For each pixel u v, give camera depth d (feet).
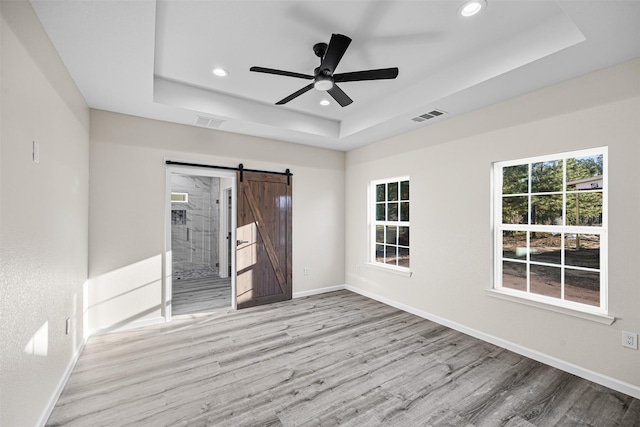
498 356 8.79
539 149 8.48
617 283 7.07
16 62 4.71
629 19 5.44
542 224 9.16
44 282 5.88
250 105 11.53
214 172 12.71
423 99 9.73
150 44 6.50
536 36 6.88
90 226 10.11
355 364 8.33
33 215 5.36
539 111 8.47
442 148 11.31
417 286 12.37
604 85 7.26
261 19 6.68
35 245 5.45
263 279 13.93
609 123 7.17
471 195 10.31
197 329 10.83
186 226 22.70
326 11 6.42
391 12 6.45
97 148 10.25
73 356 8.07
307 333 10.50
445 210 11.21
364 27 6.98
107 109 10.30
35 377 5.47
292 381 7.48
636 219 6.81
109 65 7.34
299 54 8.20
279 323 11.46
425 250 12.00
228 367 8.14
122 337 10.06
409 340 9.91
